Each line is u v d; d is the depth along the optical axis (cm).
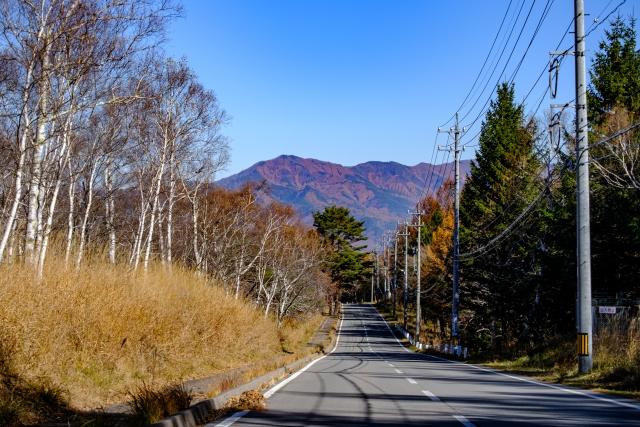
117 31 1638
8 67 1592
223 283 3706
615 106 3275
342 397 1145
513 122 4528
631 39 3644
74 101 1764
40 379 982
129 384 1241
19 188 1438
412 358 3259
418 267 5122
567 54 1681
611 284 2492
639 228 2262
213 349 2116
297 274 4972
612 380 1425
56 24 1516
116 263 2161
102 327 1370
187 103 2953
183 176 3456
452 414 905
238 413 917
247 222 4453
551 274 2842
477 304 4259
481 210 4631
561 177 2892
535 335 3231
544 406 1004
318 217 8206
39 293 1259
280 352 3391
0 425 761
